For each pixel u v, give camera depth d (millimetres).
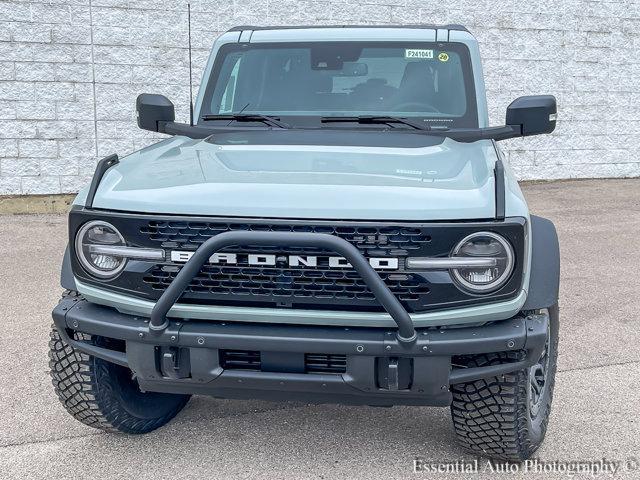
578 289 6863
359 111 4648
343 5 11102
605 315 6129
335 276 3129
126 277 3264
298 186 3225
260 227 3129
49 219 9617
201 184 3314
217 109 4840
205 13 10539
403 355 3090
